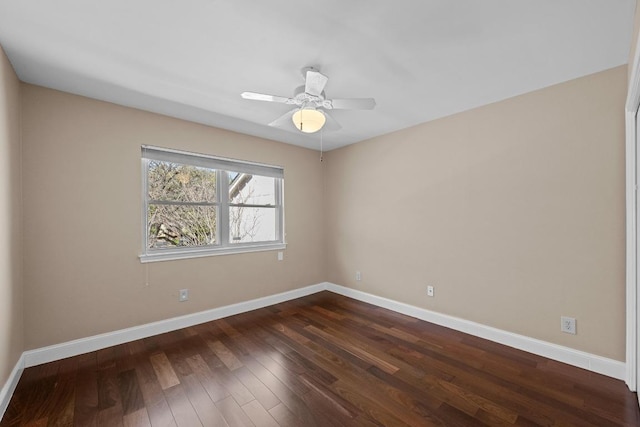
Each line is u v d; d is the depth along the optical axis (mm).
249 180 3729
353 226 3996
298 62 1970
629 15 1507
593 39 1719
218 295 3268
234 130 3395
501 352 2422
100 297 2520
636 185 1838
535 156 2387
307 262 4188
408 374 2104
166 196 3020
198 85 2293
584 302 2160
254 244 3637
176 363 2270
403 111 2842
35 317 2221
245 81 2232
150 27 1607
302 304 3744
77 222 2420
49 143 2303
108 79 2188
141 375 2102
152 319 2799
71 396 1857
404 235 3379
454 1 1411
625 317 1990
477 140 2740
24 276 2176
